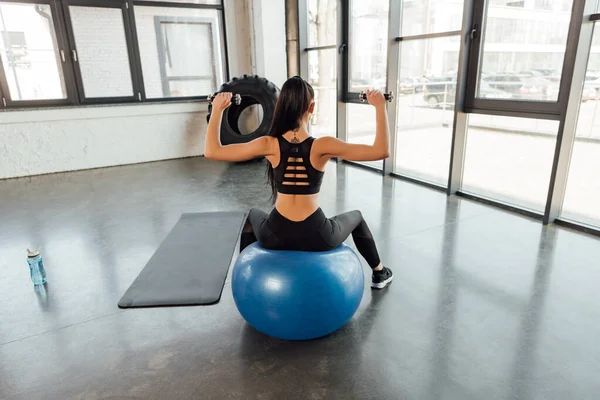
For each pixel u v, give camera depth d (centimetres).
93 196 444
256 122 676
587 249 292
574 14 298
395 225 344
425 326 208
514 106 356
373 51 502
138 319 217
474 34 377
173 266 275
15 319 220
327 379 172
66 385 172
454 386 167
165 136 627
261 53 625
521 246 299
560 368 177
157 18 598
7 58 523
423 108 460
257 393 165
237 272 194
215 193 449
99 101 585
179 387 169
